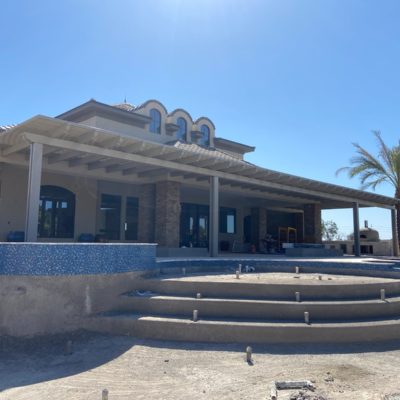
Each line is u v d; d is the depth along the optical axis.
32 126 11.98
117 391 5.86
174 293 9.80
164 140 24.19
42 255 8.60
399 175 25.83
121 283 9.70
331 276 12.42
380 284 10.14
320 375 6.35
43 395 5.72
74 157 15.87
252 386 5.93
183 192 24.67
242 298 9.48
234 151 30.14
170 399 5.54
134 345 7.94
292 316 8.77
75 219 20.41
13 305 8.28
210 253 18.12
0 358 7.35
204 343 8.04
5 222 17.81
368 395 5.50
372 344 8.10
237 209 30.38
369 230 35.91
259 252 28.38
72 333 8.60
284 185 21.91
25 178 18.64
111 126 21.80
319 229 29.45
